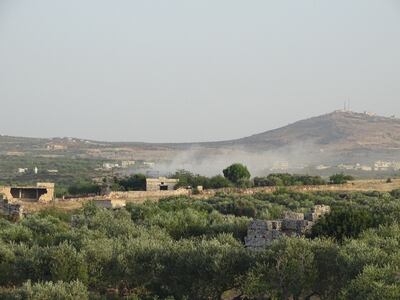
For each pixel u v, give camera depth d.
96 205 120.38
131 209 117.25
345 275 59.88
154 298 67.00
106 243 75.69
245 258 66.38
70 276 69.06
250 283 61.34
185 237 94.19
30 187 144.75
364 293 53.62
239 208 119.81
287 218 83.00
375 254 60.28
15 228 92.44
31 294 61.66
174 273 68.88
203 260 67.12
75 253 71.19
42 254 73.19
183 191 151.12
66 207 128.12
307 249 63.25
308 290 63.34
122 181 176.75
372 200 123.56
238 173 188.75
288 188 151.75
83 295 62.84
